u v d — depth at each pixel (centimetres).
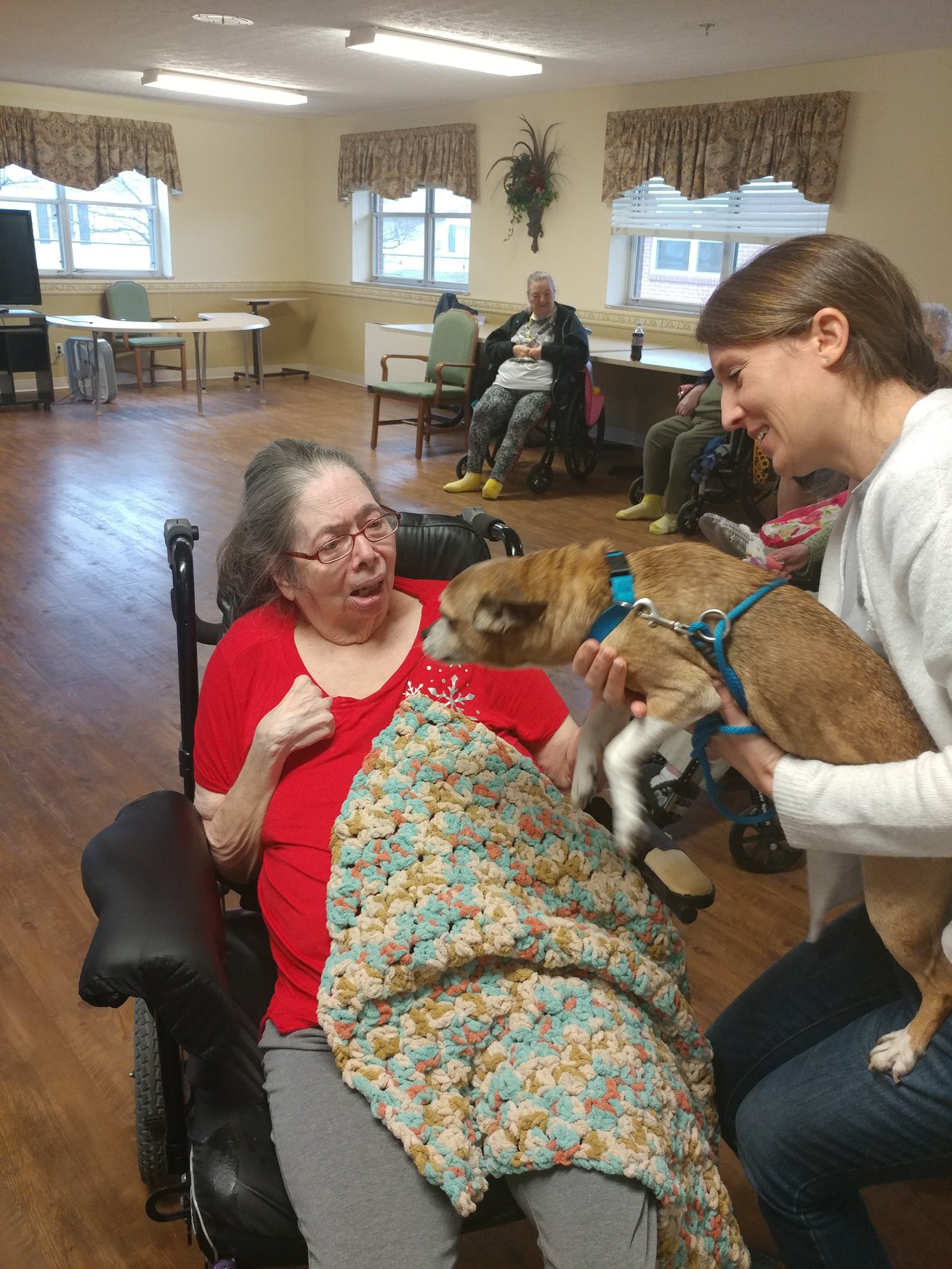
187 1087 177
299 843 143
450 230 1013
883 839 99
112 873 139
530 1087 120
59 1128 189
